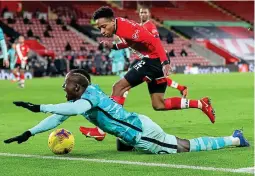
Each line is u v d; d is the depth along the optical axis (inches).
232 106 726.5
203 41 2356.1
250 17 2728.8
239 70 2234.3
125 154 340.8
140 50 424.5
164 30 2416.3
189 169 287.7
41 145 386.3
